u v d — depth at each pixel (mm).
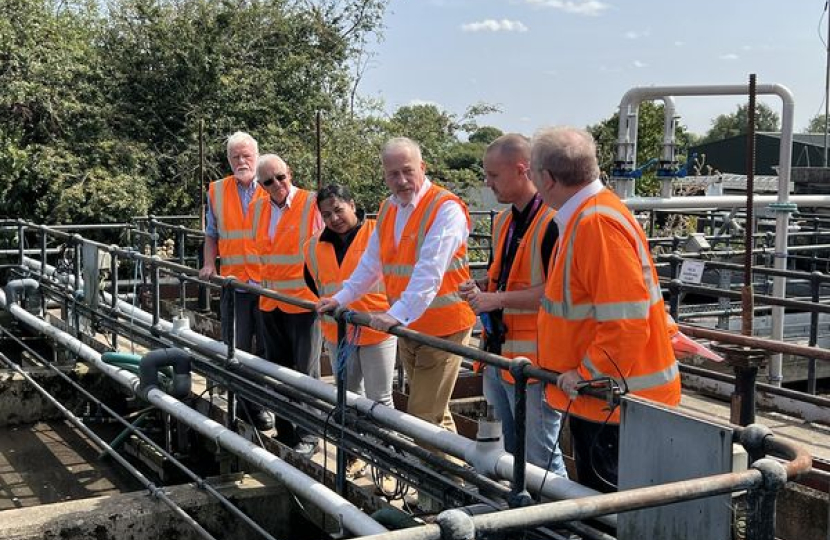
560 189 3150
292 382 5164
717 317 9086
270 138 18312
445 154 21031
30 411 8000
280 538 5371
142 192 16484
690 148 26906
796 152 22516
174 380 6012
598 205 3025
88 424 7984
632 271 2916
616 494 2242
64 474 6867
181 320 6633
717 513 2549
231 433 5156
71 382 7488
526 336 3906
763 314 9195
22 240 10164
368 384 5012
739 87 7047
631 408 2809
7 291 9336
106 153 16875
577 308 3105
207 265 6539
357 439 4418
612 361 2910
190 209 17766
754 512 2336
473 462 3777
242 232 6387
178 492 5254
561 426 3398
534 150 3176
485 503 3572
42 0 17750
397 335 3855
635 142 7703
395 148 4285
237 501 5242
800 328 9203
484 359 3301
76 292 8328
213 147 17781
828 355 4129
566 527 3117
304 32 19828
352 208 5191
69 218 15797
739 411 4652
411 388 4648
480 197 20922
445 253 4102
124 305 7883
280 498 5367
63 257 9211
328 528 5129
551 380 3025
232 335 5727
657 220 15312
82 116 17172
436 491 3934
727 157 26453
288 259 5793
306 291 5742
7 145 15594
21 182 15828
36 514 4914
